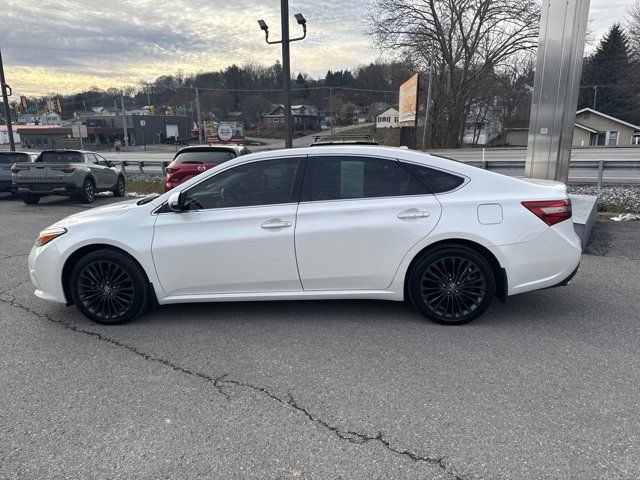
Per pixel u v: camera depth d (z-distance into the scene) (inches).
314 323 170.2
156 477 95.1
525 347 146.9
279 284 166.4
